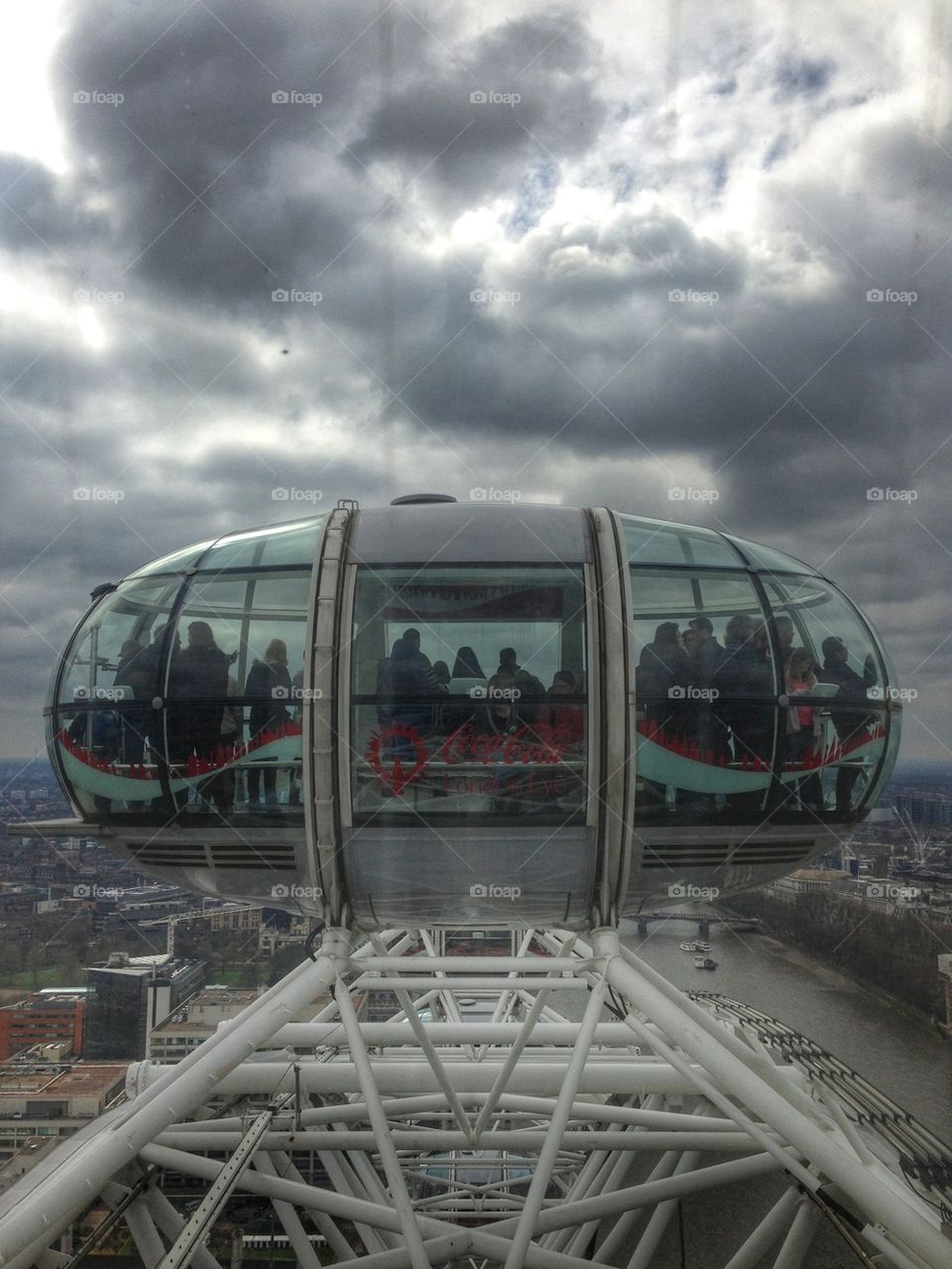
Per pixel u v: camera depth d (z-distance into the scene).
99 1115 13.54
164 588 10.10
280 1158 12.70
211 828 9.88
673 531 10.25
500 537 9.74
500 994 15.74
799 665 9.79
